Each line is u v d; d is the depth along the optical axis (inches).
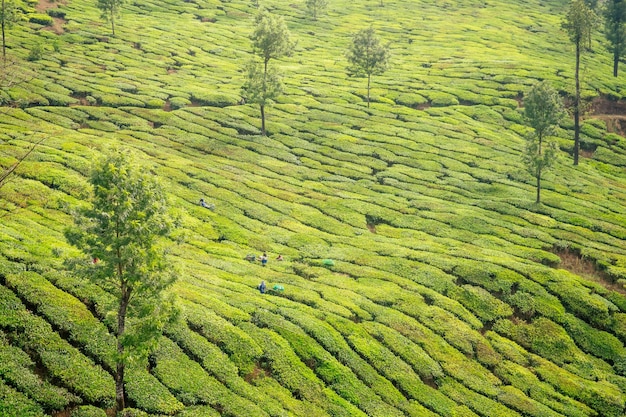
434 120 4746.6
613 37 5989.2
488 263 2669.8
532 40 7185.0
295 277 2444.6
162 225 1369.3
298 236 2871.6
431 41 7086.6
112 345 1681.8
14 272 1860.2
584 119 4980.3
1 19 4682.6
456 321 2271.2
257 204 3169.3
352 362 1942.7
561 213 3321.9
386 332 2126.0
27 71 4566.9
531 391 1985.7
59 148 3245.6
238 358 1814.7
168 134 4001.0
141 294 1403.8
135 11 7322.8
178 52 5989.2
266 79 4141.2
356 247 2819.9
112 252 1381.6
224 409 1581.0
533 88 3358.8
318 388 1790.1
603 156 4399.6
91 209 1352.1
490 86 5452.8
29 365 1541.6
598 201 3575.3
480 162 4035.4
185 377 1662.2
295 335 1978.3
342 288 2402.8
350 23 7864.2
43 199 2568.9
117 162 1354.6
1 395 1402.6
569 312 2406.5
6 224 2237.9
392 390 1866.4
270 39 4040.4
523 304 2420.0
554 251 2901.1
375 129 4500.5
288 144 4151.1
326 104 4970.5
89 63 5201.8
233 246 2679.6
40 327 1660.9
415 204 3356.3
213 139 4047.7
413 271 2586.1
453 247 2861.7
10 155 2933.1
